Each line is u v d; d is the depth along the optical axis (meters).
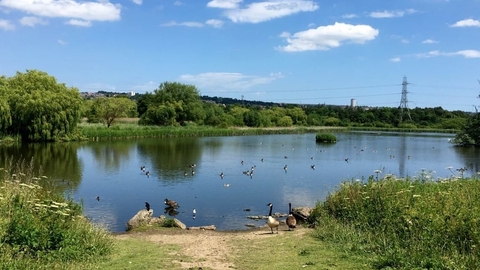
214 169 45.66
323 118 167.25
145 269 10.79
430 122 163.38
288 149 71.75
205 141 84.88
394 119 166.12
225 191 32.97
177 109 117.62
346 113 175.38
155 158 53.97
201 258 12.27
